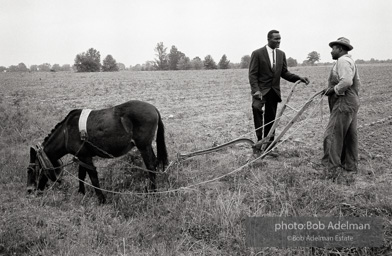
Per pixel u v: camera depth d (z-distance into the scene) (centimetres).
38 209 560
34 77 4416
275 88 764
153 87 2698
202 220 519
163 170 665
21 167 761
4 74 5416
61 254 449
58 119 1248
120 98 1969
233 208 538
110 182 681
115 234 502
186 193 616
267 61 748
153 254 451
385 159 725
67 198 634
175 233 502
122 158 718
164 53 9619
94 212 569
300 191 581
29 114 1305
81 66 7338
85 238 487
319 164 712
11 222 504
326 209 530
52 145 645
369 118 1141
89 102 1794
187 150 849
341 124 620
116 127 602
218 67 8656
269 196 577
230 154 819
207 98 1975
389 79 2639
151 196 607
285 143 895
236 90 2411
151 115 614
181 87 2688
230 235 487
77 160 629
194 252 462
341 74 595
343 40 625
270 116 798
